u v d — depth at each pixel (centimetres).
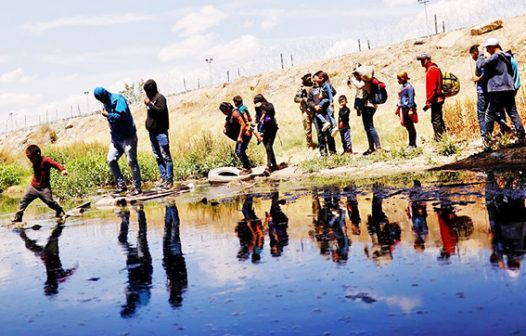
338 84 2733
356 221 572
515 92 996
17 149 4334
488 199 604
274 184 1115
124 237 645
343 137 1342
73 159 2262
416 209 599
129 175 1598
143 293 389
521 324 261
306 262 423
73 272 486
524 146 984
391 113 1855
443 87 1153
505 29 2212
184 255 503
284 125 1997
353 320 290
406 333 266
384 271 373
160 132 1142
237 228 618
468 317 276
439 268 363
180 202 971
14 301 407
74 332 323
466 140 1209
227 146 1653
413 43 2594
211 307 340
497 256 373
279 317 308
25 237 742
